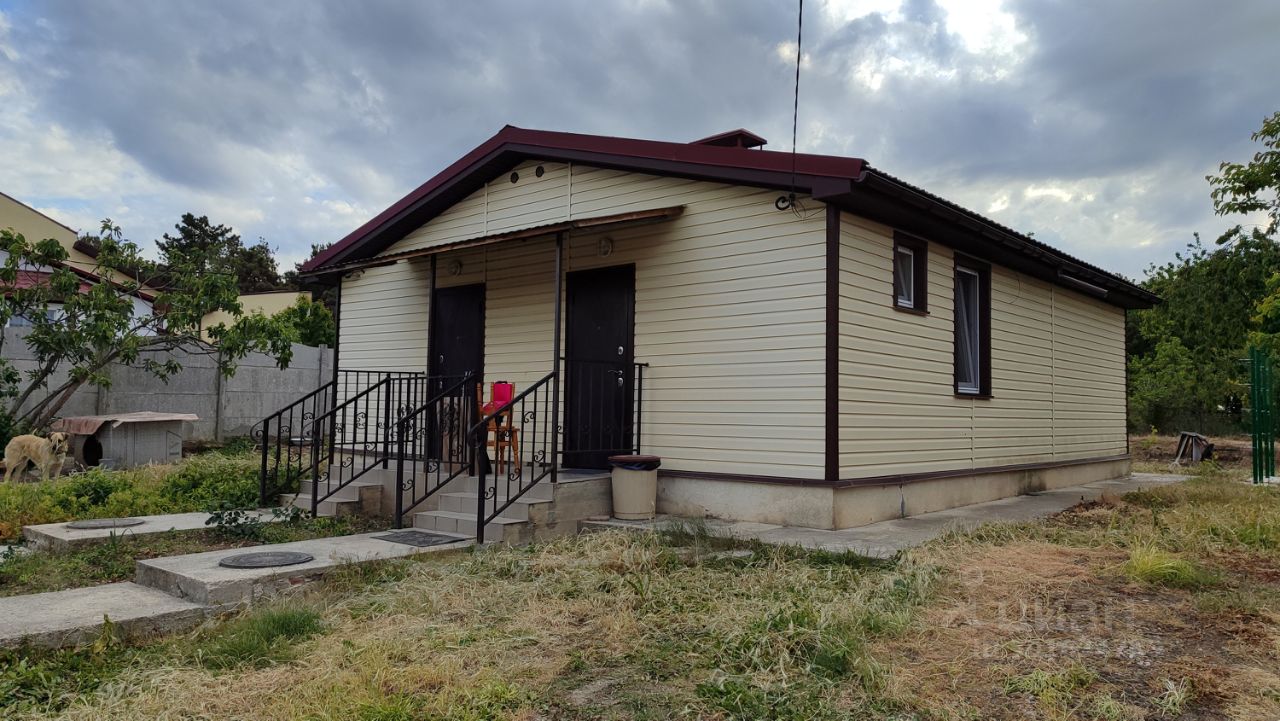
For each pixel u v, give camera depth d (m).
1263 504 7.94
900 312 7.77
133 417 11.55
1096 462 11.95
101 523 6.92
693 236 7.75
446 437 8.83
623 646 3.94
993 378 9.48
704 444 7.55
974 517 7.64
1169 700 3.17
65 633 4.13
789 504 6.96
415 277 10.38
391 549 5.89
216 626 4.44
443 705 3.22
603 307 8.44
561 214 8.84
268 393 15.41
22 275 13.63
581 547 6.01
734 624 4.12
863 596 4.55
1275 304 14.73
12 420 10.91
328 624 4.33
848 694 3.32
